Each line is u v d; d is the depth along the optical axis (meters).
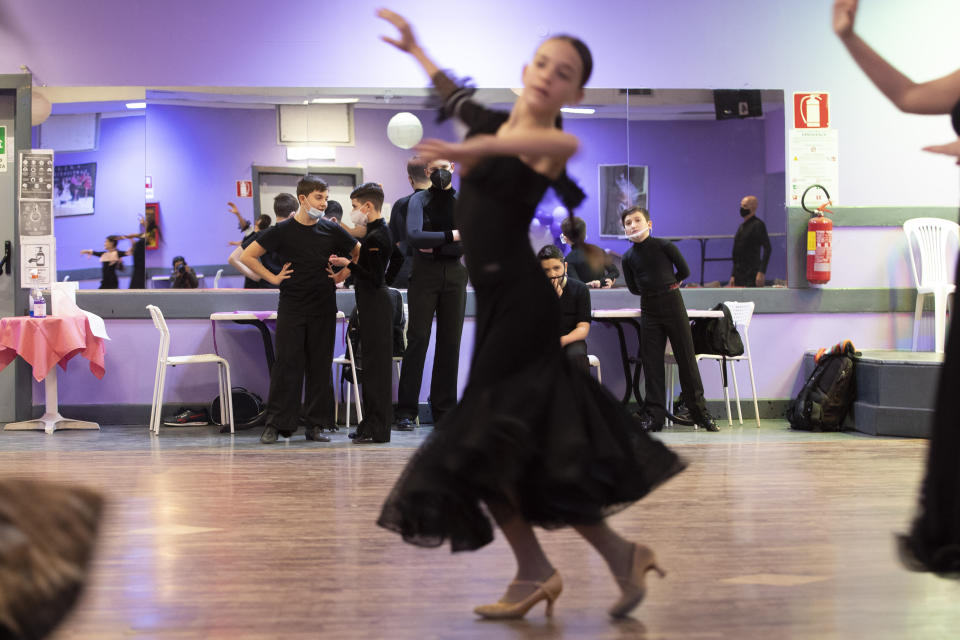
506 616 2.44
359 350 7.02
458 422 2.26
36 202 7.57
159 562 3.08
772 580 2.81
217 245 7.83
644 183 8.01
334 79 7.82
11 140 7.66
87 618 2.47
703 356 7.32
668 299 7.07
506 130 2.24
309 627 2.38
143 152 7.85
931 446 1.94
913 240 8.07
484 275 2.26
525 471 2.24
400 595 2.69
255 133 7.81
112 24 7.70
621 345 7.64
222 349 7.66
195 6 7.73
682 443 6.32
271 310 7.70
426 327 6.78
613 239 7.98
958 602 2.57
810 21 8.05
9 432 7.09
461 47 7.85
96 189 7.87
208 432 7.06
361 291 6.36
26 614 1.19
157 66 7.74
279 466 5.28
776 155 8.05
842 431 7.07
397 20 2.48
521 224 2.26
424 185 6.90
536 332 2.26
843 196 8.07
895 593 2.66
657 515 3.83
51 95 7.71
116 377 7.61
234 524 3.70
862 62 2.16
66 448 6.12
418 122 7.87
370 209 6.32
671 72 8.01
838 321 8.04
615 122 7.98
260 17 7.77
